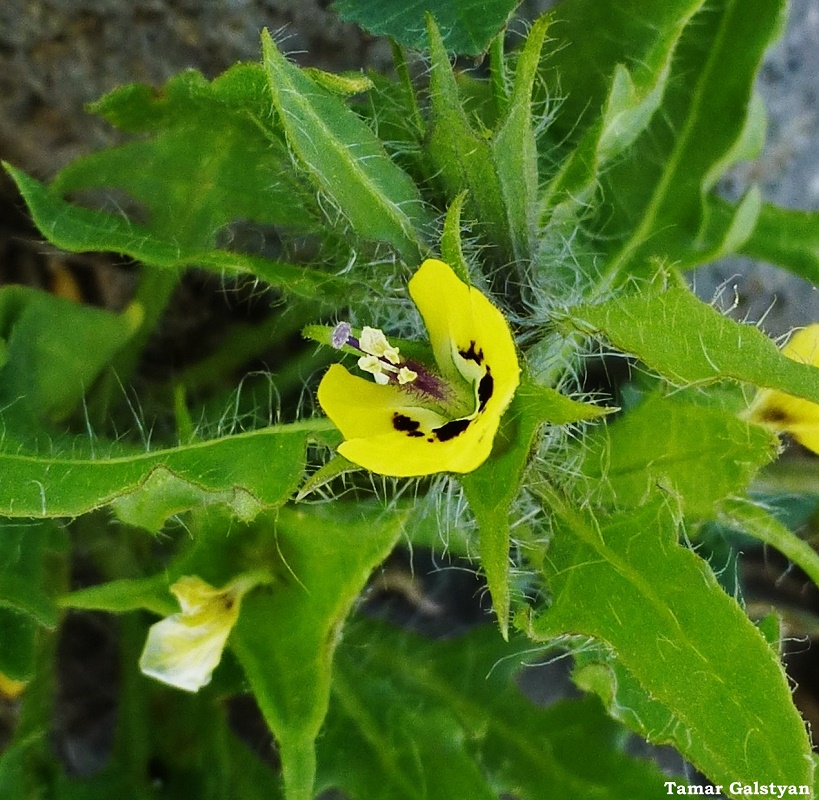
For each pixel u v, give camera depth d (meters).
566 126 0.08
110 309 0.11
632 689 0.07
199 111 0.07
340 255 0.07
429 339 0.06
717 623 0.06
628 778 0.08
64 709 0.11
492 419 0.05
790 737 0.05
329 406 0.06
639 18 0.08
